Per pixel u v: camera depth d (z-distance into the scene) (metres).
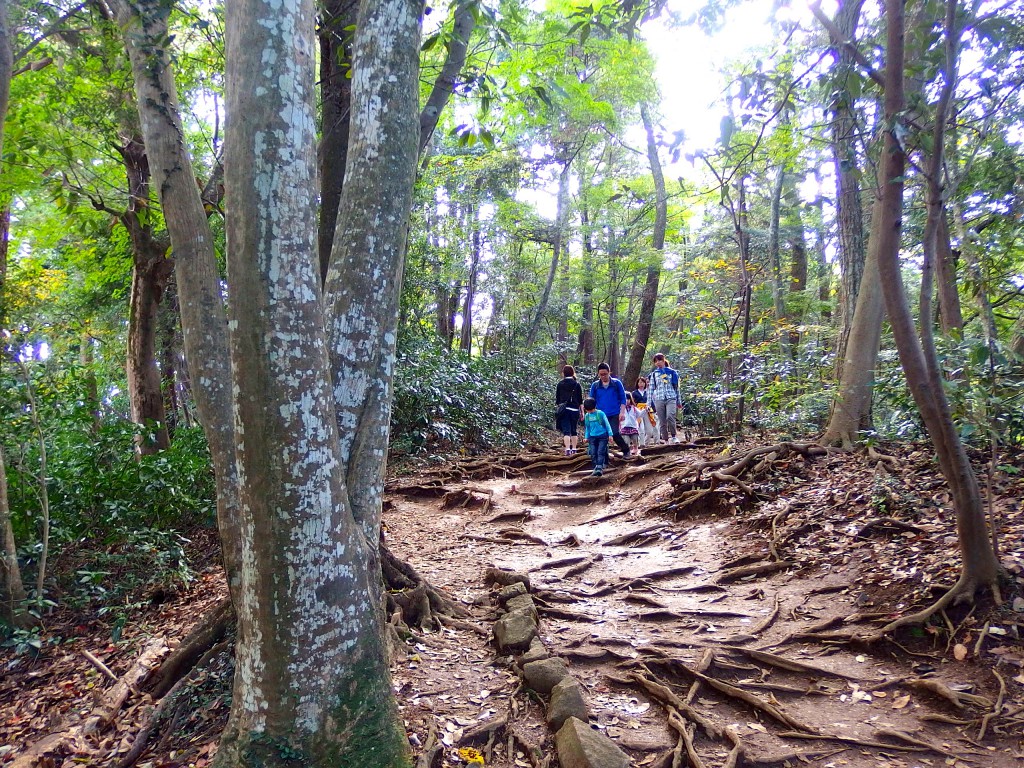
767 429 10.84
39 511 6.97
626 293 27.41
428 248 15.27
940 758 3.48
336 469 2.86
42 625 6.07
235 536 4.02
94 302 14.01
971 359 4.65
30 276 7.74
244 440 2.68
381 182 3.39
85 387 7.77
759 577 6.17
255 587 2.78
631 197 20.92
